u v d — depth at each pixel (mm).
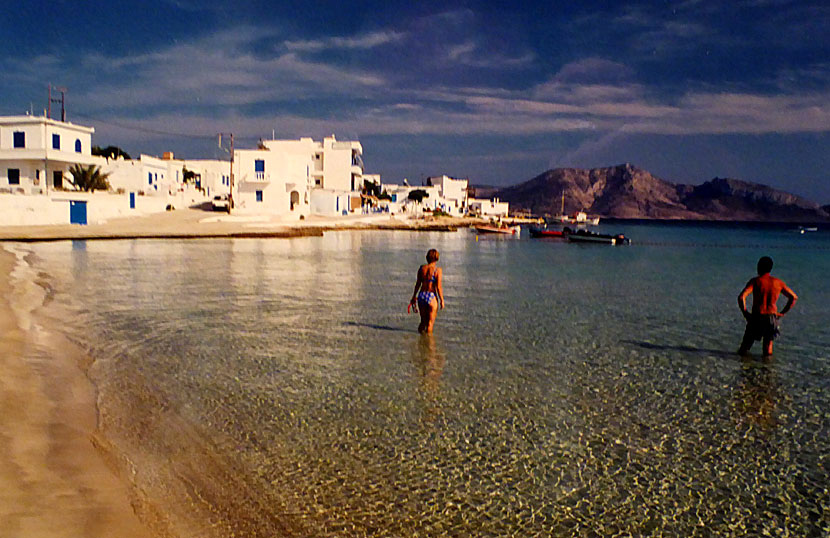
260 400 9133
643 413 9188
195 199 74500
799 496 6684
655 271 35281
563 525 5941
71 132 54875
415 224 88688
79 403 8469
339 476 6746
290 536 5523
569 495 6539
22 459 6359
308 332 14047
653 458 7559
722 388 10586
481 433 8148
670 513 6246
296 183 75500
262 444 7504
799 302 22641
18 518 5160
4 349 10805
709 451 7820
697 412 9312
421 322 14422
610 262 42156
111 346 11969
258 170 72750
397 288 21844
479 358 12164
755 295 12953
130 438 7426
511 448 7688
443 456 7371
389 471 6922
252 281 22844
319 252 38875
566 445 7848
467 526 5844
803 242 92625
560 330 15430
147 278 22297
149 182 69375
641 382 10852
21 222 42750
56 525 5141
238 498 6145
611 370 11617
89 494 5812
